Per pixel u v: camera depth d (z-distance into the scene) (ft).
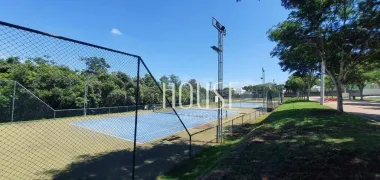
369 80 129.18
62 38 11.07
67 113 59.82
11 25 9.12
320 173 13.43
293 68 96.07
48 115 56.85
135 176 19.65
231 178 13.28
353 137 23.00
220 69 35.58
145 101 80.79
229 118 72.49
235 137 36.91
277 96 159.74
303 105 81.41
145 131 46.26
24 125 47.44
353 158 15.90
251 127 46.68
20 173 20.30
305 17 48.16
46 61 14.75
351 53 50.19
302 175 13.24
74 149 29.43
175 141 34.73
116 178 19.25
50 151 28.17
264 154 17.99
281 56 72.43
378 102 116.78
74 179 19.01
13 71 55.88
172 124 58.44
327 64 54.39
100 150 29.04
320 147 19.16
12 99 52.21
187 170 20.72
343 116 43.88
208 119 72.64
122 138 38.14
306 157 16.56
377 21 39.55
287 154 17.53
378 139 21.72
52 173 20.40
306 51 58.80
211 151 27.63
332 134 24.91
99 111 66.18
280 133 27.07
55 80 62.80
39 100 56.13
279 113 60.49
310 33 50.16
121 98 69.56
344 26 46.14
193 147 30.32
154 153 27.43
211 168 16.51
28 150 28.55
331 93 236.63
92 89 65.67
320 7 45.85
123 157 25.66
